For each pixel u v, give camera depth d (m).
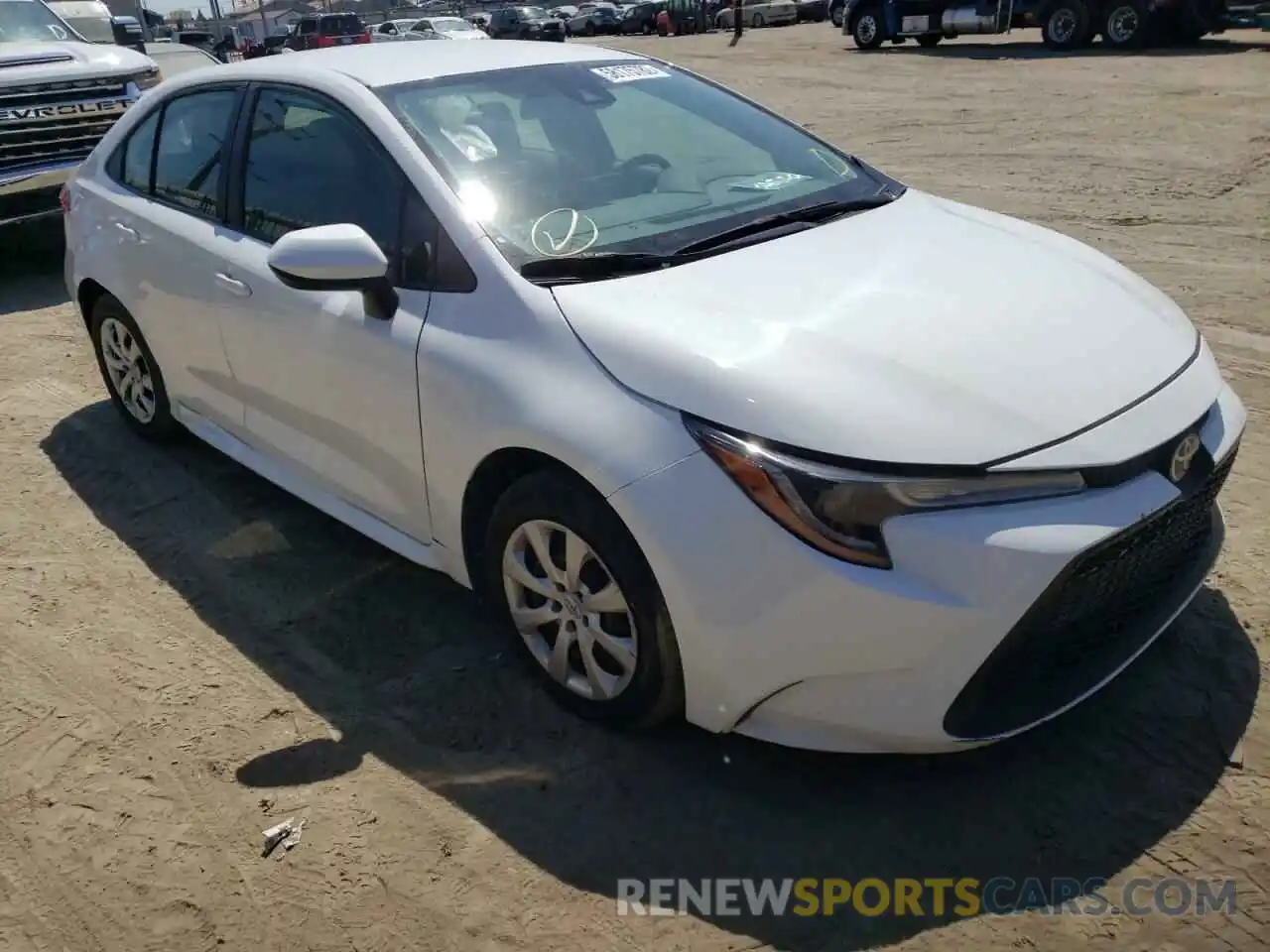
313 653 3.31
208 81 4.06
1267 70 14.15
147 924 2.42
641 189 3.31
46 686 3.22
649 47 26.70
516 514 2.79
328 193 3.38
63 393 5.51
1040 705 2.47
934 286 2.86
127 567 3.84
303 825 2.66
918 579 2.27
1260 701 2.87
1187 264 6.47
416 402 2.99
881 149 10.61
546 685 2.99
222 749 2.93
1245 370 4.92
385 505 3.33
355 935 2.36
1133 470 2.40
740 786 2.70
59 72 7.47
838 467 2.30
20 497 4.40
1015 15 18.66
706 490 2.39
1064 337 2.67
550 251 2.95
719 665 2.46
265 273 3.51
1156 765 2.68
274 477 3.85
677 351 2.54
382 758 2.86
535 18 34.66
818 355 2.51
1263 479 3.97
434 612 3.47
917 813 2.59
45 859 2.61
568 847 2.55
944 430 2.33
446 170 3.12
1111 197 8.13
